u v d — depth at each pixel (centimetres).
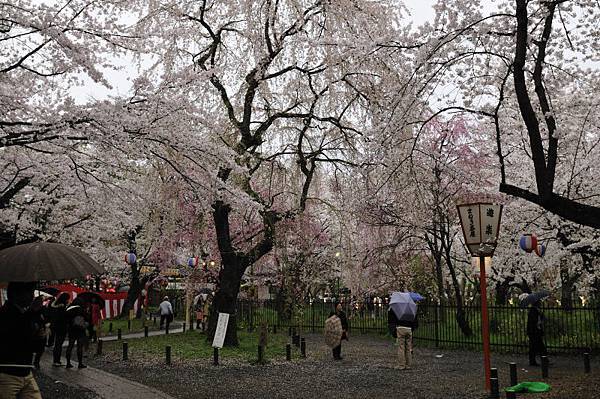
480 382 1108
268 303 2833
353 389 1047
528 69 1007
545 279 2723
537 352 1354
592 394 894
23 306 524
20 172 1463
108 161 1242
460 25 948
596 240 1439
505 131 1683
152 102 1084
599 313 1608
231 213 2048
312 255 2541
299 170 1816
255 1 1683
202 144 1177
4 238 1498
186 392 1010
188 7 1781
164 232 1886
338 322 1515
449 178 1927
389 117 1061
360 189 1688
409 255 2414
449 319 2159
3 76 999
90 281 3828
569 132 1313
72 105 977
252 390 1035
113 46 1121
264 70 1705
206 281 2561
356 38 1338
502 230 1977
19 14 958
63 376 1162
